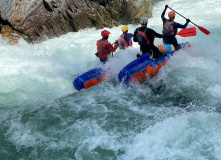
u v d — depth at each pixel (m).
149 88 5.64
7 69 6.67
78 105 5.24
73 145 4.16
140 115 4.73
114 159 3.83
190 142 3.90
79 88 5.69
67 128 4.56
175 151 3.79
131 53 6.25
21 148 4.20
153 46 5.51
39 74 6.56
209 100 4.97
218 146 3.77
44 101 5.52
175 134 4.07
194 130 4.10
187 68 5.89
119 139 4.18
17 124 4.80
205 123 4.23
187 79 5.60
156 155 3.79
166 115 4.63
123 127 4.43
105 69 5.94
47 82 6.25
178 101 5.08
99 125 4.55
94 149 4.04
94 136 4.30
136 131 4.30
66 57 7.43
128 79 5.50
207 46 6.84
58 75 6.58
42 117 4.95
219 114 4.45
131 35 6.13
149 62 5.62
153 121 4.50
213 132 4.03
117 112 4.88
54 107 5.25
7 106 5.39
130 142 4.10
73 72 6.71
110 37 8.28
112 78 5.98
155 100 5.21
